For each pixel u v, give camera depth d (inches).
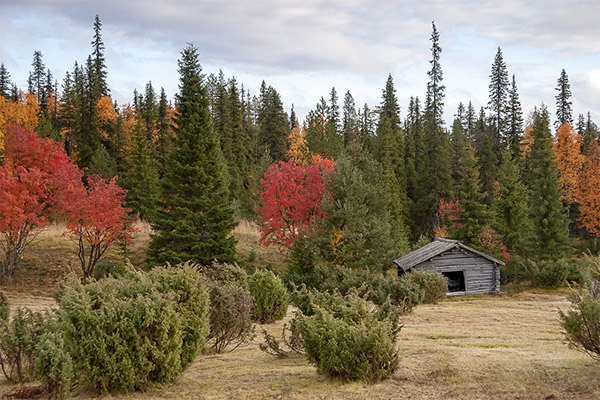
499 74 3051.2
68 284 358.6
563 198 2370.8
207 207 1121.4
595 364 367.2
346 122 3555.6
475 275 1248.2
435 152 2694.4
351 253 1123.3
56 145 1031.0
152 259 1121.4
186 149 1122.0
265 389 328.2
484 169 2581.2
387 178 2170.3
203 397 310.7
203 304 369.7
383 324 352.2
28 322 366.6
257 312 656.4
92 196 958.4
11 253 973.2
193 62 1169.4
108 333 319.3
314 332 364.8
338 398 303.4
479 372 355.6
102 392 314.7
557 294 1214.9
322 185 1221.1
